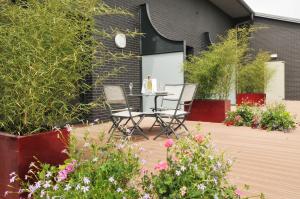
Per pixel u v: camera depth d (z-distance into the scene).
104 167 1.60
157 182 1.53
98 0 2.22
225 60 6.14
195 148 1.73
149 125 5.92
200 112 6.53
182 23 9.42
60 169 1.66
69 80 2.04
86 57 2.12
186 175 1.51
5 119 1.98
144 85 5.38
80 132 3.01
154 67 7.53
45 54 1.85
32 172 1.74
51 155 1.96
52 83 1.87
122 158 1.73
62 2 1.97
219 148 3.72
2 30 1.88
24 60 1.80
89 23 2.13
